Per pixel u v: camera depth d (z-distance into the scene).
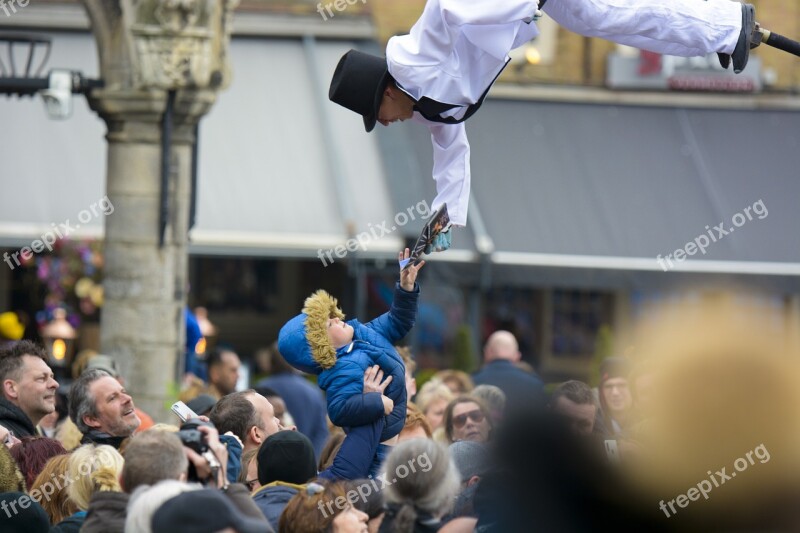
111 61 22.30
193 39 21.89
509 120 39.84
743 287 36.09
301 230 34.94
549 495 5.51
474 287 36.09
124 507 8.72
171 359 22.77
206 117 36.62
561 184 38.34
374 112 8.81
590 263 36.59
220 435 10.98
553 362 42.22
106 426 12.22
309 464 10.79
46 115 36.12
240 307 42.91
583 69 40.66
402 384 11.29
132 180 22.44
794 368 4.71
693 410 4.73
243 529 6.93
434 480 9.20
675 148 39.94
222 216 34.88
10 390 13.39
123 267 22.52
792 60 41.16
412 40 8.55
